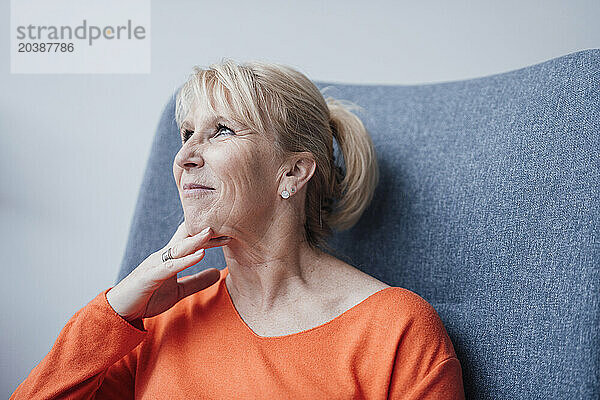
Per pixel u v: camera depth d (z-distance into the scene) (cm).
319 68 169
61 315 179
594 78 98
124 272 123
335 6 168
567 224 94
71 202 178
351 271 98
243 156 91
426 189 113
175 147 127
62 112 177
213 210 91
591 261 89
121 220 178
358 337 90
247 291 98
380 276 114
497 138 107
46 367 95
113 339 94
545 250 96
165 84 175
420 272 110
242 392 89
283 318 94
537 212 98
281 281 96
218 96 92
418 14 164
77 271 178
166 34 174
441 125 116
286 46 170
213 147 92
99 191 178
